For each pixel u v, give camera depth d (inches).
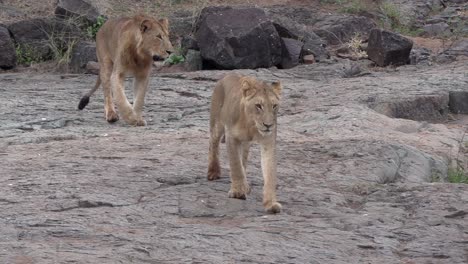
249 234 353.7
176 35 1117.1
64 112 716.0
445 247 342.6
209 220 384.2
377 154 527.5
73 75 986.7
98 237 347.6
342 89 837.2
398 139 605.6
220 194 419.2
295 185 453.1
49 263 309.7
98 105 756.6
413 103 767.7
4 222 370.6
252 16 1037.2
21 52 1077.1
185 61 1037.8
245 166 428.5
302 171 489.4
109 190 427.8
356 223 378.6
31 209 393.4
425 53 1098.7
